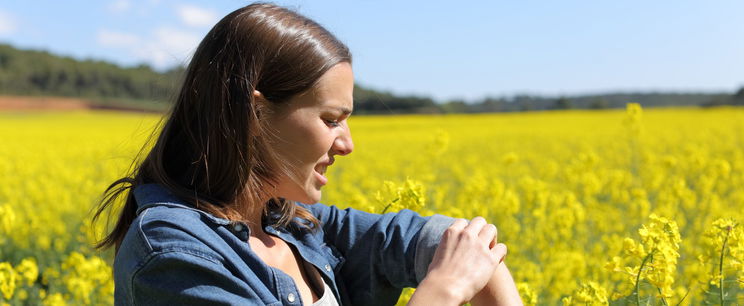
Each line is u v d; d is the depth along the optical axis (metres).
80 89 75.62
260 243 1.38
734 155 13.08
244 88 1.26
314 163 1.31
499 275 1.33
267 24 1.29
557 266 4.34
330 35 1.36
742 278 2.26
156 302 1.15
